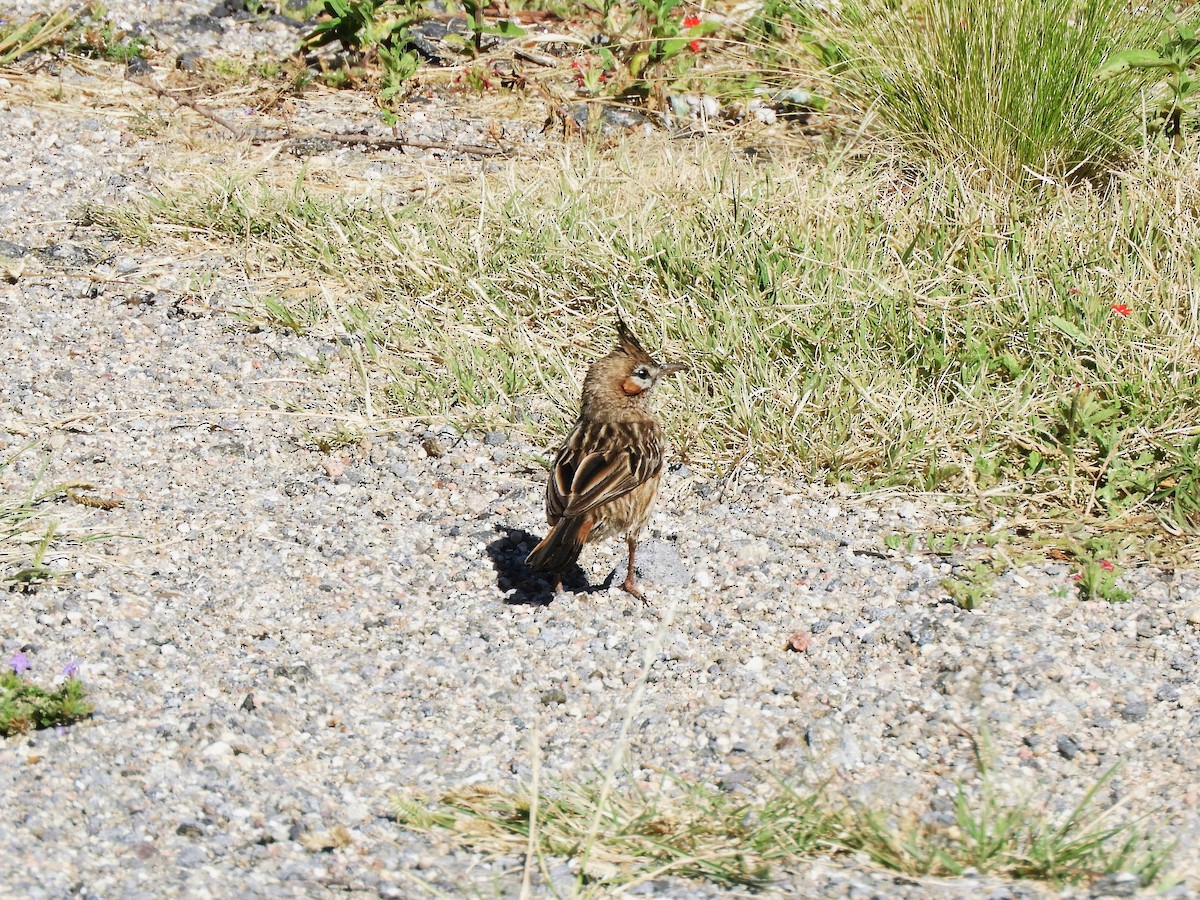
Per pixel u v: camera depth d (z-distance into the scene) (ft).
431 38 70.03
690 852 27.32
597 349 47.26
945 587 37.01
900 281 47.98
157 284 50.83
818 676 34.04
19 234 53.26
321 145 60.54
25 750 29.40
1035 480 41.34
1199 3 57.31
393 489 41.39
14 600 34.50
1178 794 29.40
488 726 32.30
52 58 66.39
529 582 37.88
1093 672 33.94
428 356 47.70
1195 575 37.55
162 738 30.40
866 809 28.14
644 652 35.01
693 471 42.55
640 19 68.54
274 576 37.09
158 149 59.77
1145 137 51.47
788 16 64.28
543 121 63.36
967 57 54.19
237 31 70.79
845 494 41.37
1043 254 48.26
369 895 26.02
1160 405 42.24
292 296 50.65
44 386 44.88
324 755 30.76
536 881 26.50
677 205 53.31
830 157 55.98
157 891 25.46
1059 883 25.93
